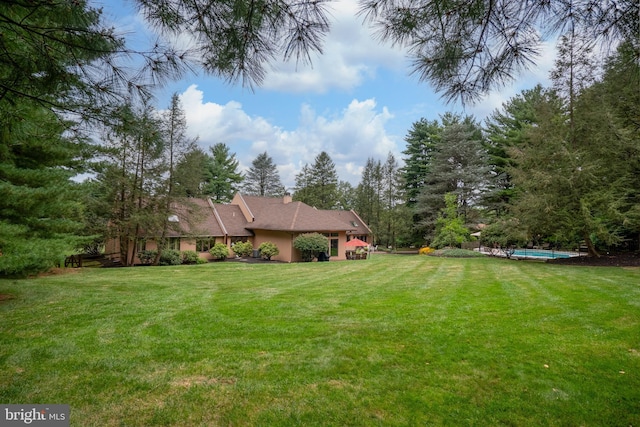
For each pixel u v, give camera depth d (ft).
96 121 9.52
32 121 9.97
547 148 49.88
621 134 42.70
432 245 86.07
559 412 10.11
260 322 19.10
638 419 9.73
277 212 81.92
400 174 114.01
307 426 9.59
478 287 29.73
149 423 9.70
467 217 90.63
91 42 7.66
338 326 18.25
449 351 14.60
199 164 62.28
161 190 58.49
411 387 11.65
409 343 15.58
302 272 44.98
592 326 17.48
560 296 24.68
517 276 35.99
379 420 9.84
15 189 23.63
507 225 56.34
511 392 11.25
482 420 9.79
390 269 46.29
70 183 33.30
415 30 8.09
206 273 45.14
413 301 24.25
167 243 66.28
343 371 12.86
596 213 50.11
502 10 7.59
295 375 12.56
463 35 8.10
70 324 18.78
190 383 11.96
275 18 7.47
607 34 7.86
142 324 18.76
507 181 89.92
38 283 34.47
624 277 33.19
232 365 13.38
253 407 10.52
